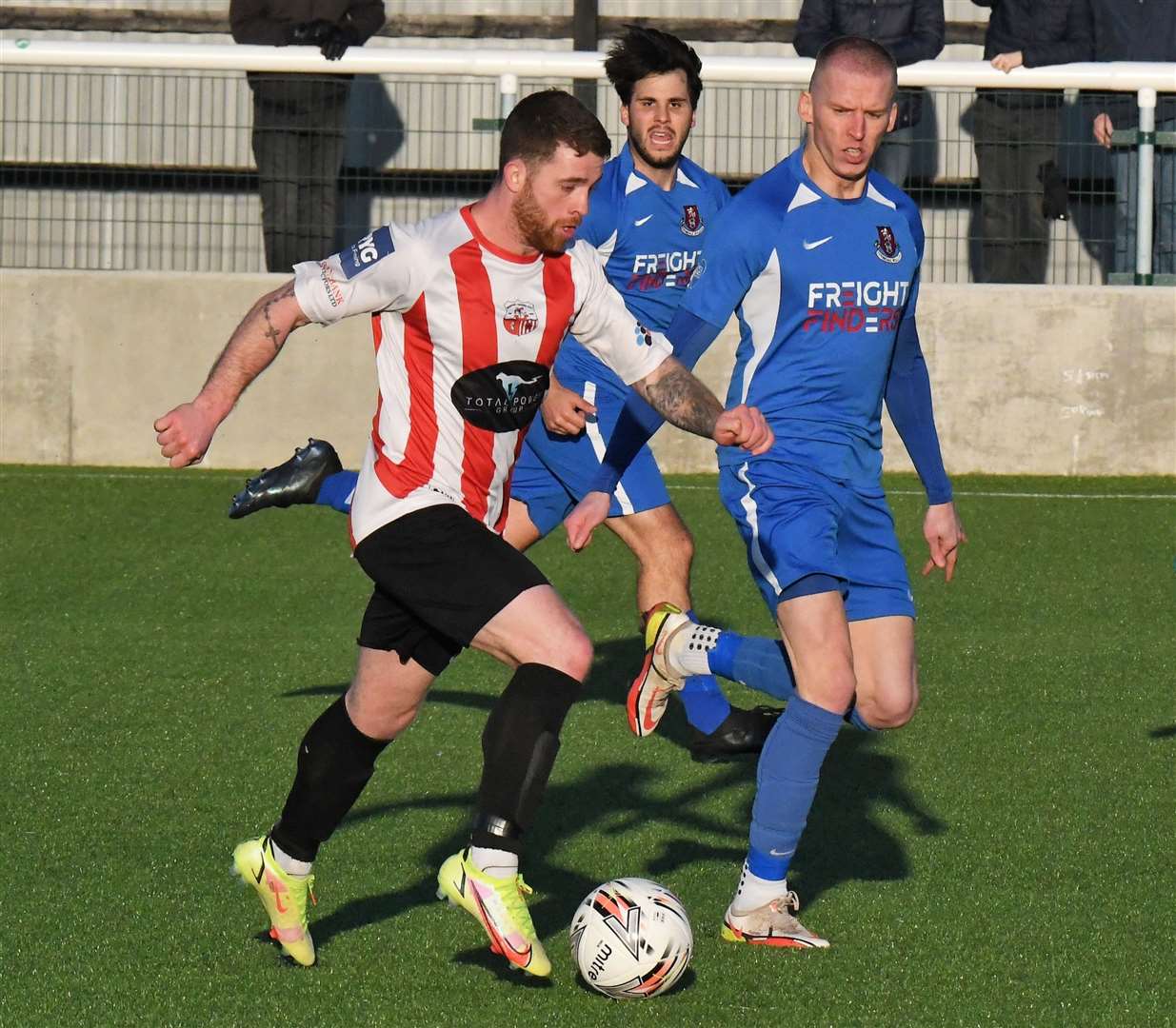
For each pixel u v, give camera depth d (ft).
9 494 111.65
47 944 43.80
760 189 48.06
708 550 99.04
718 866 50.24
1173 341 119.14
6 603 86.53
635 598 89.71
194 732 64.34
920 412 51.29
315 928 45.09
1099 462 120.37
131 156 141.38
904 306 49.44
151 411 122.11
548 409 60.75
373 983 41.50
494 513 42.65
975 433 120.47
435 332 40.47
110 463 122.72
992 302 119.34
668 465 122.42
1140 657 77.20
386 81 131.54
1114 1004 40.52
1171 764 61.00
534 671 39.58
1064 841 52.65
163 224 137.69
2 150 137.39
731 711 60.70
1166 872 49.90
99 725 65.16
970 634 81.41
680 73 64.39
